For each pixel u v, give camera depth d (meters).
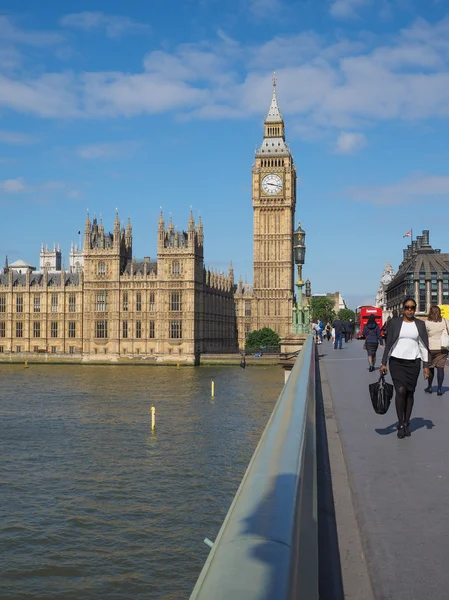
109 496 49.81
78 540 41.25
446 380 31.06
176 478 54.88
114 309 196.00
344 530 7.89
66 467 58.16
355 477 10.73
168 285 192.50
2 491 50.78
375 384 15.15
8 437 71.19
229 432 74.88
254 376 150.00
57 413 88.94
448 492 9.69
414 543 7.20
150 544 40.94
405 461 12.11
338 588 5.93
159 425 79.25
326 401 21.98
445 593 5.68
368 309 99.00
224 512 46.56
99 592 34.75
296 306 49.56
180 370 170.50
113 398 106.12
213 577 2.88
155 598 34.16
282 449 4.91
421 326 15.50
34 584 35.47
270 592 2.77
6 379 143.25
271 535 3.30
